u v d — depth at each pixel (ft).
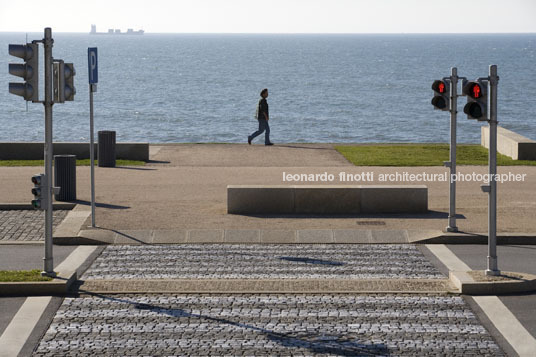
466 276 40.14
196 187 66.54
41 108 271.49
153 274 42.34
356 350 30.81
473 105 40.86
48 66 39.93
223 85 384.68
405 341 31.91
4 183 67.36
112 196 62.54
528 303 37.42
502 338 32.50
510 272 41.01
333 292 38.86
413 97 319.47
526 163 81.10
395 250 48.55
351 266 44.29
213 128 219.61
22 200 60.13
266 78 439.22
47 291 38.50
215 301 37.29
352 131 214.90
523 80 429.79
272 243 50.42
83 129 216.54
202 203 60.23
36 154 84.94
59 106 279.49
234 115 250.78
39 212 58.03
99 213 56.44
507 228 52.37
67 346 31.22
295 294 38.55
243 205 57.41
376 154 88.12
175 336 32.35
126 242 50.08
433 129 220.02
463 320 34.76
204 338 32.09
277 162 81.82
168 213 56.75
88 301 37.32
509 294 38.91
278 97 314.55
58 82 40.06
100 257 46.47
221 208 58.59
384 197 57.57
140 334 32.60
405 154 88.33
